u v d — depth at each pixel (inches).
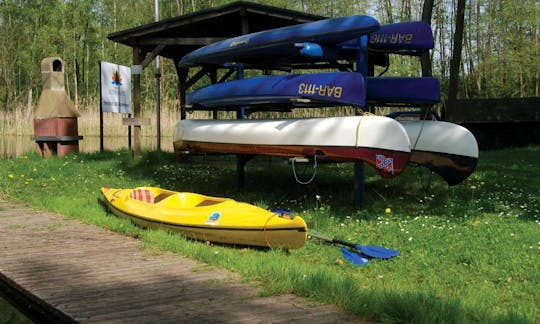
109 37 530.9
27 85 1763.0
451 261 218.1
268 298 166.6
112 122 938.7
